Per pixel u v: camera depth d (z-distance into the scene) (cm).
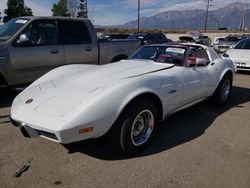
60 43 606
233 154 338
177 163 314
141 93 315
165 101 360
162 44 481
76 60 639
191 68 428
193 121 454
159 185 272
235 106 549
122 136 310
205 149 350
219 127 429
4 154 329
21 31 545
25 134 306
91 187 268
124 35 2095
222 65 512
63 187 267
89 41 664
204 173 294
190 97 420
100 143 359
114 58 726
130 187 269
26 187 266
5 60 520
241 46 1055
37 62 568
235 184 275
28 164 307
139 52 481
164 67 392
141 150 338
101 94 294
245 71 1026
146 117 341
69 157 324
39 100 313
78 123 272
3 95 606
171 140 376
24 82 562
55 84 353
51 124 272
